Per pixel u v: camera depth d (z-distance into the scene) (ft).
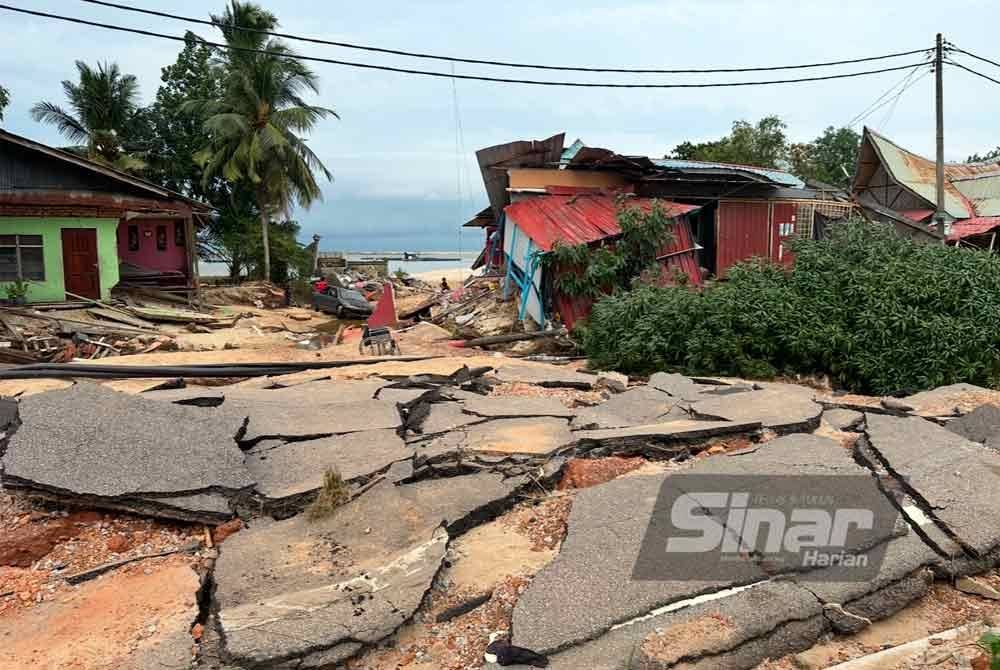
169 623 11.47
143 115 103.04
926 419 20.66
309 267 106.32
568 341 43.11
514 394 25.36
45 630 11.53
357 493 15.44
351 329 66.85
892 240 34.73
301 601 11.54
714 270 55.57
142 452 15.90
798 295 32.42
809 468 15.96
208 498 15.08
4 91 65.87
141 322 55.83
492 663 10.24
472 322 52.60
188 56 106.32
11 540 14.08
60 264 58.34
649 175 53.31
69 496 14.66
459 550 13.80
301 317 77.10
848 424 19.76
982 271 30.78
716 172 52.16
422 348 45.65
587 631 10.64
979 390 24.08
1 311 50.01
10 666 10.54
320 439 18.54
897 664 10.24
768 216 56.18
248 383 28.50
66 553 14.01
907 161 76.74
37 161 58.80
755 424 19.25
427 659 10.69
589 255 44.73
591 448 18.29
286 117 90.68
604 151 49.03
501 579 12.61
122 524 14.87
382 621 11.03
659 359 32.83
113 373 31.42
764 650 10.56
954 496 14.39
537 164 54.60
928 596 12.23
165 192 64.64
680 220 50.52
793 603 11.23
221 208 109.40
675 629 10.52
